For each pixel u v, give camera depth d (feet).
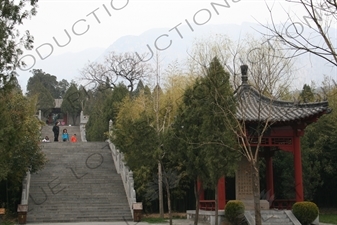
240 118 70.38
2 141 46.11
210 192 103.50
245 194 80.33
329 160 107.55
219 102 59.06
